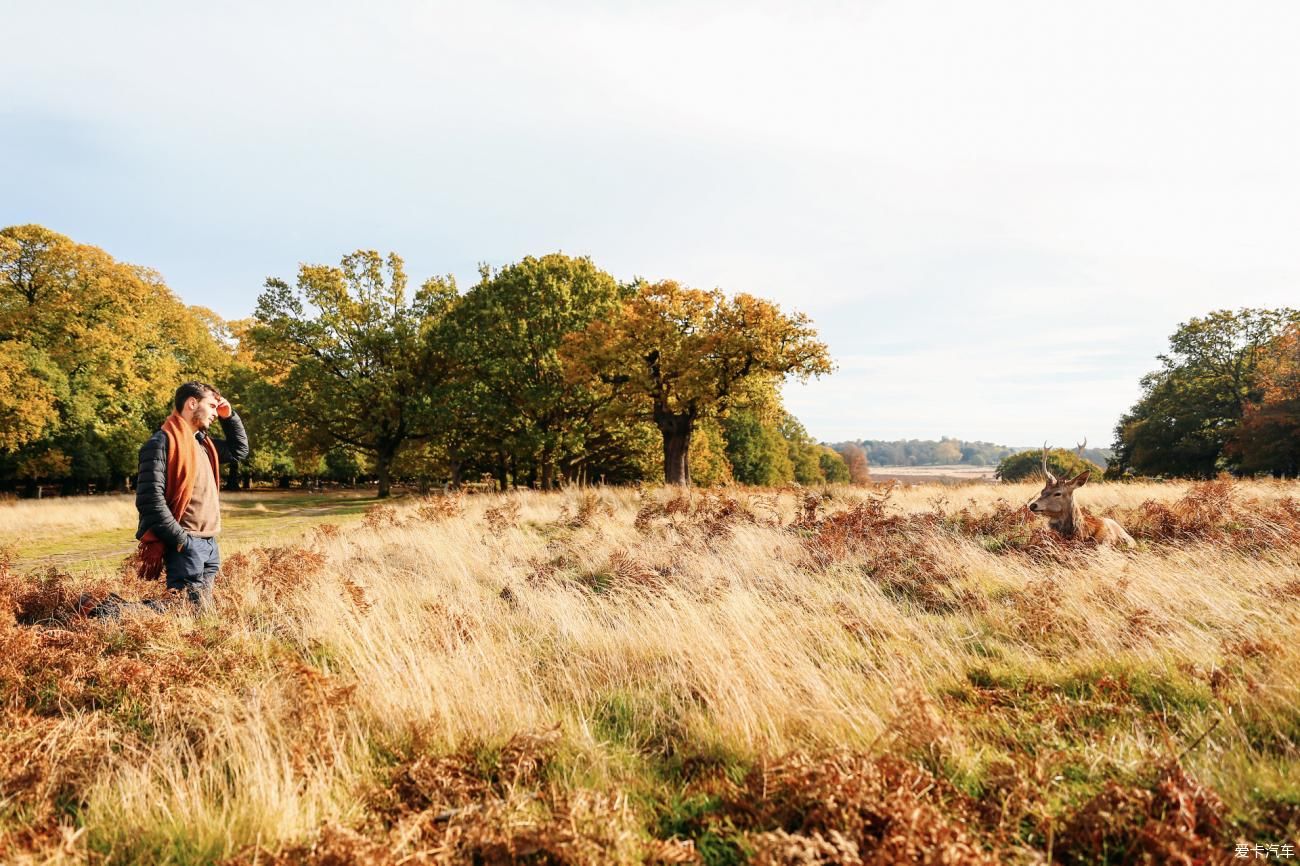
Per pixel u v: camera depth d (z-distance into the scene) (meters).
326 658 4.62
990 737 3.35
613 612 5.80
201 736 3.47
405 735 3.43
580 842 2.31
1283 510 8.48
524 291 30.62
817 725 3.35
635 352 25.86
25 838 2.49
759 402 27.08
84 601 5.55
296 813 2.67
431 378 34.72
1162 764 2.70
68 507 20.39
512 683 4.06
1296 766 2.79
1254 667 3.86
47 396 29.92
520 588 6.82
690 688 4.04
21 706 3.80
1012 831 2.48
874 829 2.35
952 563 7.11
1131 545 7.87
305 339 34.06
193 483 5.64
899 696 3.28
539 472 36.84
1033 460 80.56
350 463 53.12
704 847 2.51
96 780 3.05
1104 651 4.43
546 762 3.14
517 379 29.91
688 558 7.82
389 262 35.19
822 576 6.97
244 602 5.96
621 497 16.22
